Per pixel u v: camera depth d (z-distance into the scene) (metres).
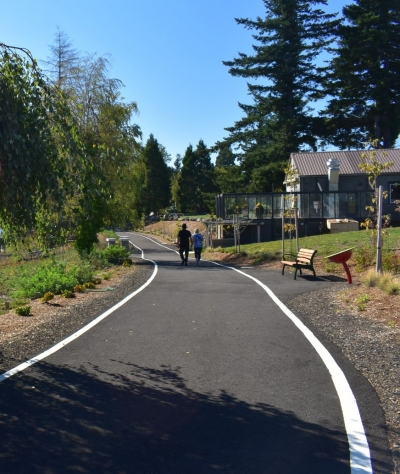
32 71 7.18
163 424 4.54
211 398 5.18
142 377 5.89
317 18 47.84
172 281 16.14
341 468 3.72
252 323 8.95
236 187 58.06
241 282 15.43
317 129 50.19
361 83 47.56
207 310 10.39
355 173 38.91
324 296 11.98
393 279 11.84
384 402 4.98
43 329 8.70
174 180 99.06
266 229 36.22
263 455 3.94
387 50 46.75
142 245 49.97
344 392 5.27
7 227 7.58
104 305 11.37
